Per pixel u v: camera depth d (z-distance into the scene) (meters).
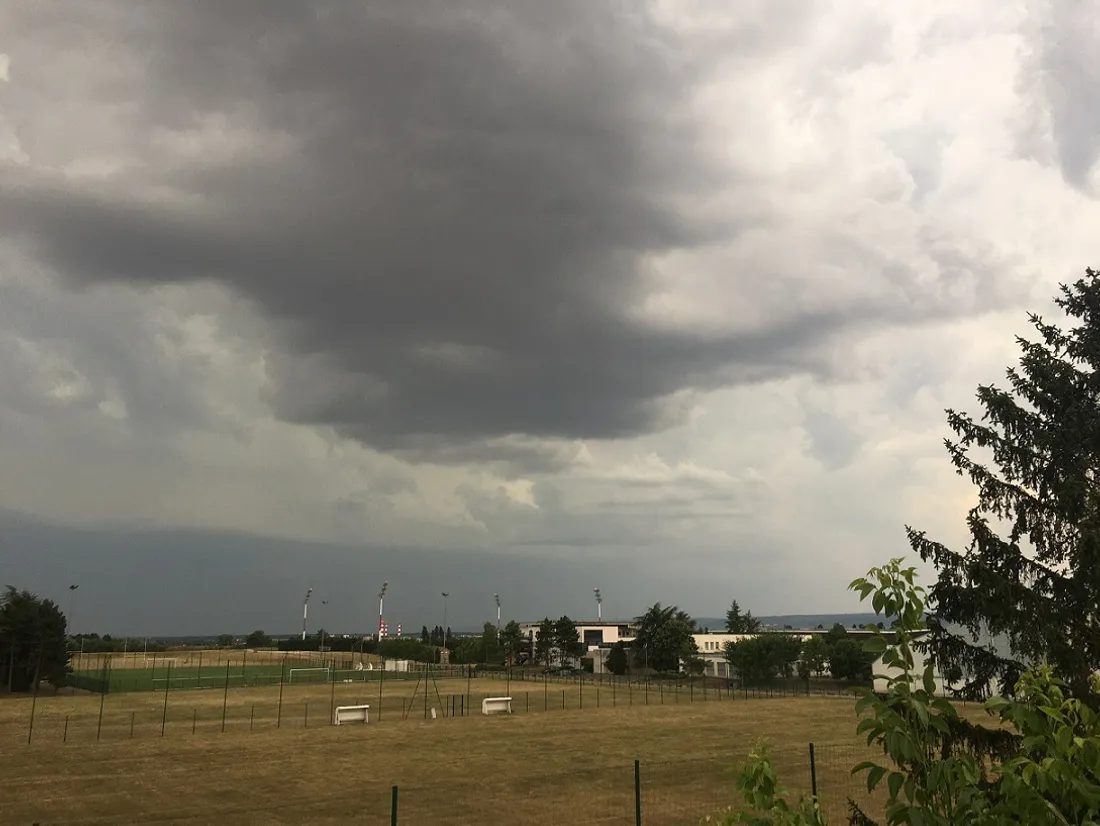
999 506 14.74
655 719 53.66
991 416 15.00
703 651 117.12
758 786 4.14
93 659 124.50
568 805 25.08
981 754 11.74
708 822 4.66
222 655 144.12
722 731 46.78
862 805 21.19
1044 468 14.34
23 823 23.69
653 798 25.78
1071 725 3.54
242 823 23.38
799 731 46.31
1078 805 3.33
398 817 23.89
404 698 68.44
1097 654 12.55
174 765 34.41
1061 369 14.48
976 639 14.20
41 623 73.31
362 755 37.34
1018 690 3.81
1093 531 12.46
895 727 3.47
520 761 35.53
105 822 23.64
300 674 98.94
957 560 13.85
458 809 24.86
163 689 75.69
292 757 36.66
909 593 3.67
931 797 3.53
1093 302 14.77
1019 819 3.32
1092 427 13.62
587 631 145.12
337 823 23.22
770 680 83.00
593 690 79.00
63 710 57.09
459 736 44.56
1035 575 13.98
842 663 81.38
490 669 118.62
